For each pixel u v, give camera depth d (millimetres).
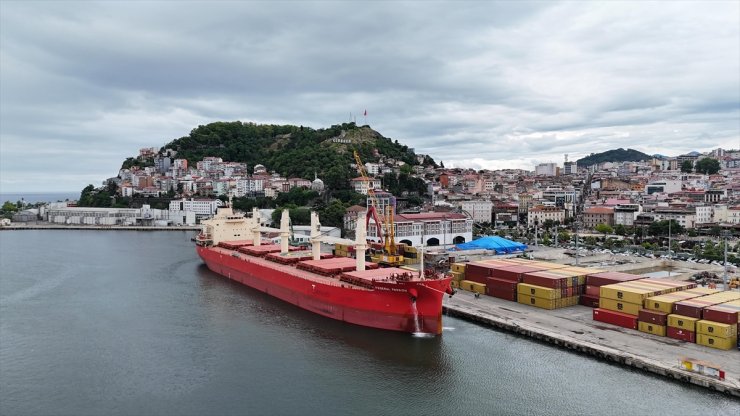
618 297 88375
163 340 89312
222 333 91938
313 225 120438
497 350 79875
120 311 107938
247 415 63062
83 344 88125
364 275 97250
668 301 81875
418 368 74625
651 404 61750
